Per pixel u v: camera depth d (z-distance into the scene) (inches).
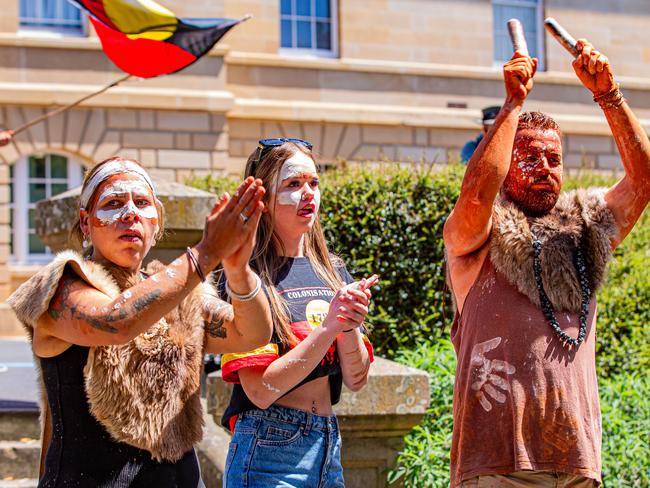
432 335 265.1
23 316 108.8
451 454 128.4
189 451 116.5
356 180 276.4
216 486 174.9
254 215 105.3
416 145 734.5
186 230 229.5
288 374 124.0
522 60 127.0
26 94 632.4
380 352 264.4
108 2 215.6
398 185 273.9
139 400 110.8
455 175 285.1
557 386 122.4
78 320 104.7
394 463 178.5
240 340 118.5
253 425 128.1
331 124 714.8
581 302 127.9
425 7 751.7
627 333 265.0
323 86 719.7
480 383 124.6
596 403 127.0
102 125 649.6
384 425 176.1
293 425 128.5
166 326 114.7
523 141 132.7
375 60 738.2
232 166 690.2
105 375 109.8
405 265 267.4
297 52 735.7
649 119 800.9
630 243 305.9
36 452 202.5
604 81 131.6
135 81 641.6
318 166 142.0
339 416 172.4
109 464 110.0
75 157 650.8
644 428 211.5
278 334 128.5
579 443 121.4
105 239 116.3
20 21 662.5
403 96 736.3
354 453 176.9
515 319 125.2
